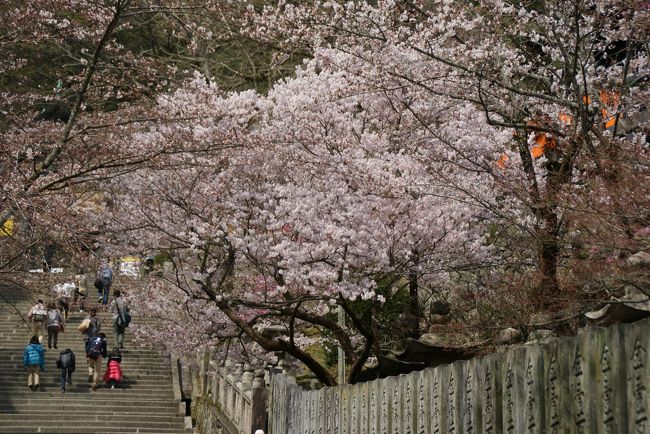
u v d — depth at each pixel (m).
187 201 17.53
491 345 11.44
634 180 9.38
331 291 15.77
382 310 19.12
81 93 15.06
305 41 16.36
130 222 17.73
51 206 14.73
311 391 14.16
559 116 14.48
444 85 15.19
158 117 15.80
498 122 12.67
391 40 15.20
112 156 15.66
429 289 18.72
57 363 27.08
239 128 17.70
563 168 12.23
